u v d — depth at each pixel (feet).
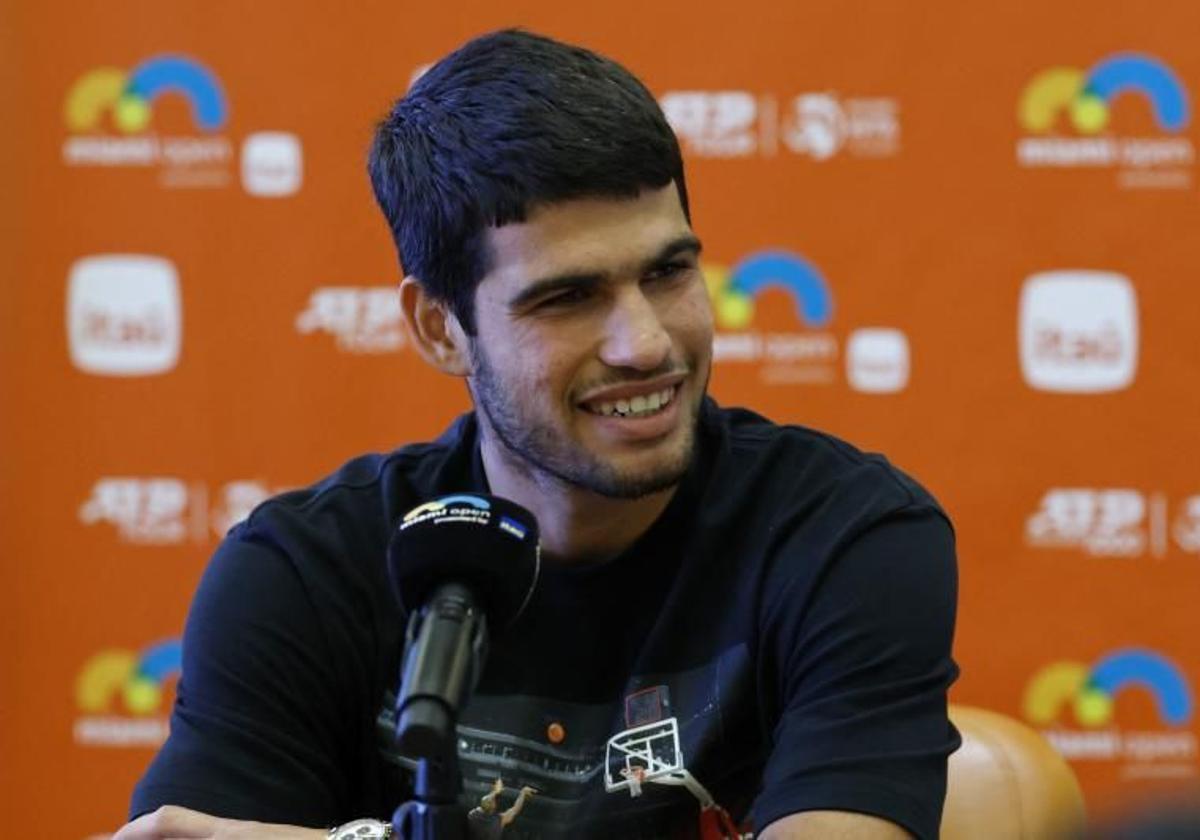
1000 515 36.99
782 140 36.91
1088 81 36.52
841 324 36.99
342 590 20.18
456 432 21.58
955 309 36.88
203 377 37.58
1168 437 36.73
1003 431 36.86
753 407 37.09
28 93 37.22
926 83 36.73
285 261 37.45
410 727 13.47
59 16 37.14
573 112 17.87
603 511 19.43
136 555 37.73
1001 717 25.76
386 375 37.52
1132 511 36.81
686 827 19.51
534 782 19.58
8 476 37.58
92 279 37.45
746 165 37.01
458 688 13.87
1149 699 36.88
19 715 37.73
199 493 37.68
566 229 17.85
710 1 36.81
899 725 18.08
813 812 17.44
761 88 36.88
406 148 19.15
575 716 19.83
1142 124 36.55
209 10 37.24
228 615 20.07
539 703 19.88
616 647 20.01
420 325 20.04
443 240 18.75
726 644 19.61
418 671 13.91
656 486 18.45
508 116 18.01
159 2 37.19
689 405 18.58
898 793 17.52
